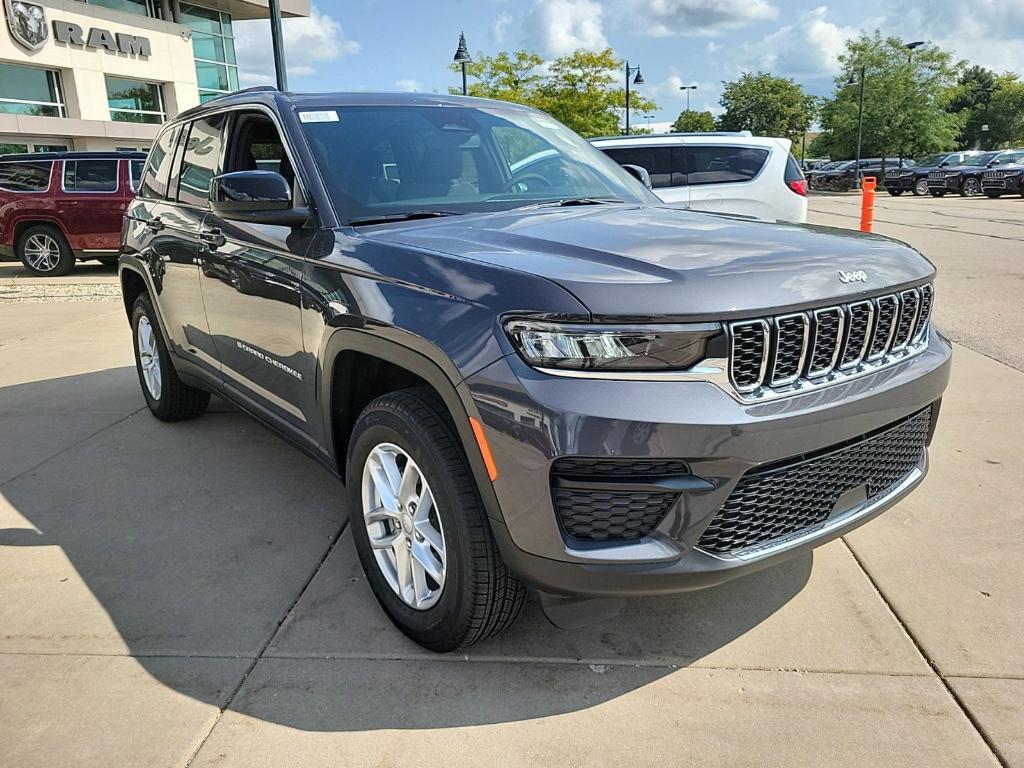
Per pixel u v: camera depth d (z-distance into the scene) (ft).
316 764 6.75
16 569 10.09
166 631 8.70
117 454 14.12
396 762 6.76
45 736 7.11
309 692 7.66
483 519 7.23
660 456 6.35
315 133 10.23
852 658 8.01
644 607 9.01
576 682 7.75
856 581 9.41
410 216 9.46
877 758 6.68
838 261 7.46
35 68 77.71
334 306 8.49
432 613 7.91
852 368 7.39
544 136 12.25
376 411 8.05
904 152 133.18
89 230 38.47
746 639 8.38
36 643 8.50
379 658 8.17
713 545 6.79
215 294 11.67
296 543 10.71
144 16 88.48
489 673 7.91
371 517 8.61
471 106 12.09
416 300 7.47
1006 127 237.66
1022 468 12.39
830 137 144.05
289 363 9.86
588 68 89.97
